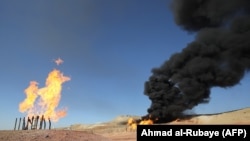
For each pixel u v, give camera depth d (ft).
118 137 168.14
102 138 81.76
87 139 77.10
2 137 72.18
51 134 77.56
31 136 75.00
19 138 72.69
